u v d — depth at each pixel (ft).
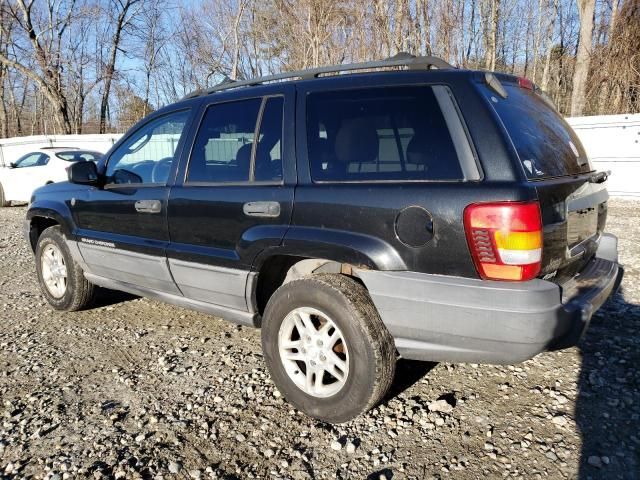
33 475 8.29
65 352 12.94
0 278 20.24
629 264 19.93
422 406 10.07
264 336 10.07
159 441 9.12
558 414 9.69
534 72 83.05
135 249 12.77
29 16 79.20
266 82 11.75
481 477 8.11
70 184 15.34
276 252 9.86
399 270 8.52
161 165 12.67
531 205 7.68
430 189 8.27
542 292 7.66
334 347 9.48
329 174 9.50
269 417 9.83
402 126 8.88
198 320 15.01
